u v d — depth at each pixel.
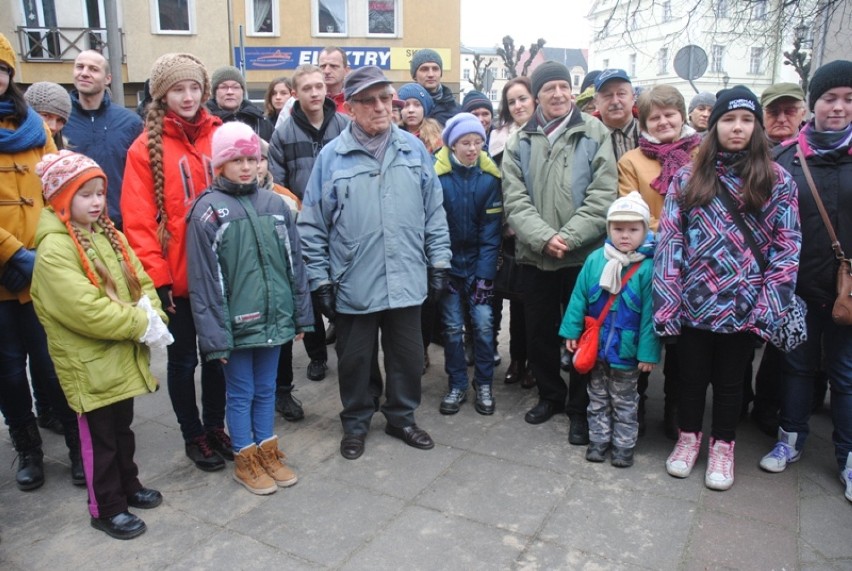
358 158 3.25
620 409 3.21
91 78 4.03
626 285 3.13
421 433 3.49
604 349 3.18
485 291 3.82
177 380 3.18
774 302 2.84
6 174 2.95
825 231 2.96
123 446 2.83
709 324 2.92
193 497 3.00
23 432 3.09
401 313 3.36
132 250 2.88
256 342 2.93
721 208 2.93
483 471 3.20
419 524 2.76
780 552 2.55
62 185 2.54
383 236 3.24
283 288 3.03
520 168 3.66
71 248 2.55
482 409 3.86
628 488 3.03
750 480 3.09
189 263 2.84
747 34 9.01
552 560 2.52
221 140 2.85
